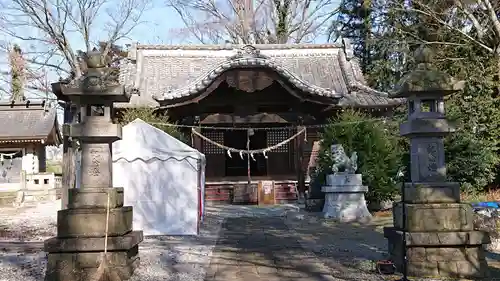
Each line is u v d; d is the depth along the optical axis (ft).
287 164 68.54
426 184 22.04
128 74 72.69
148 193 36.17
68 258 20.98
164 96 60.64
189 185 36.58
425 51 23.54
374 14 86.48
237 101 65.77
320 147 55.72
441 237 21.11
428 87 22.29
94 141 22.76
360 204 45.14
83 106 22.84
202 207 43.39
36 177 73.77
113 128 22.44
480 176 52.19
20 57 97.14
